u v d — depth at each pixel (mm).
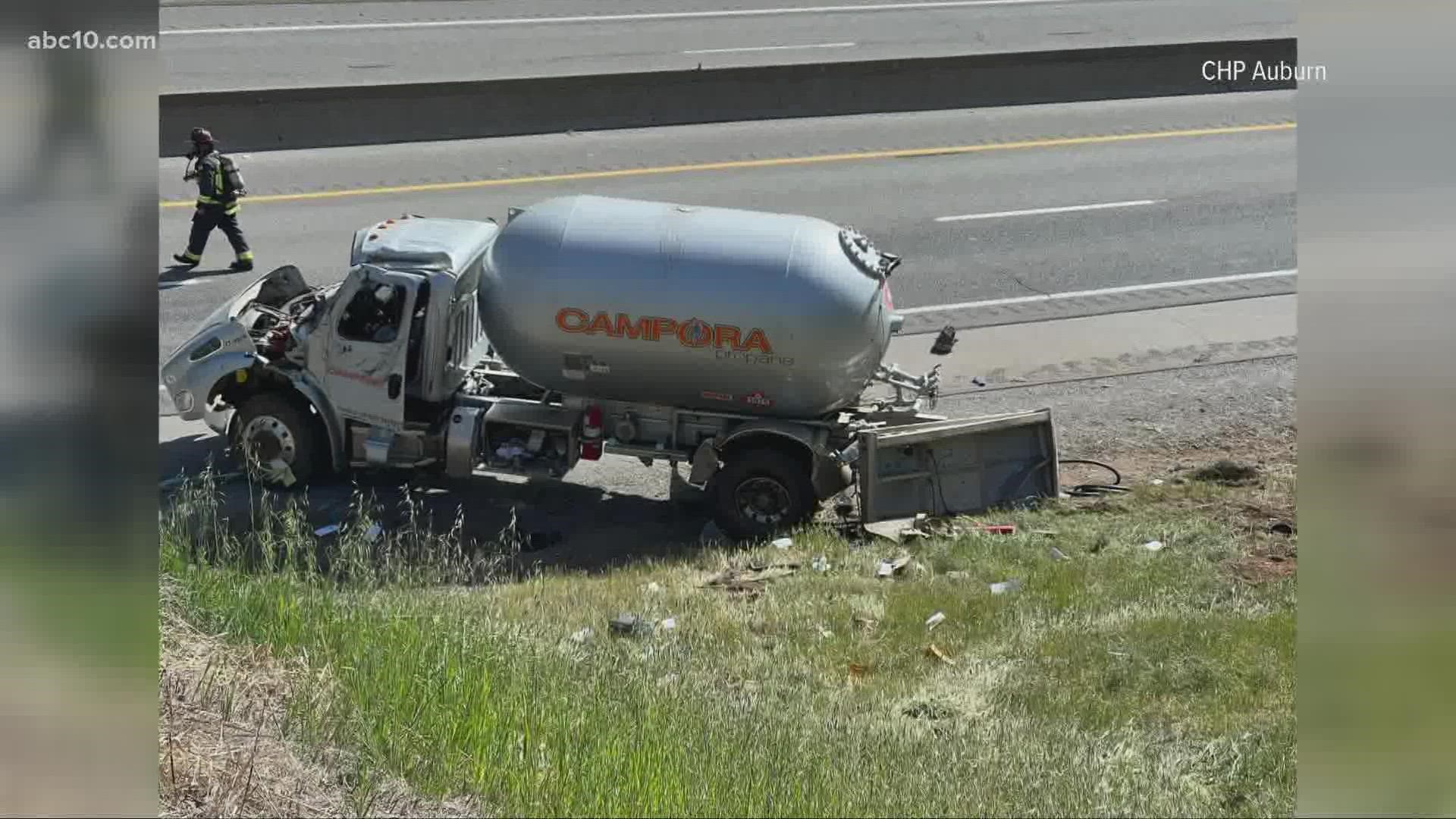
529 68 35250
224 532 14242
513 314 18172
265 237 26938
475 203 28938
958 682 13734
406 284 18266
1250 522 17906
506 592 15703
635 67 35562
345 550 14086
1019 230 28016
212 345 18797
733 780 10516
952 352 23203
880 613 15336
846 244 17953
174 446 19734
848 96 35062
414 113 32531
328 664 10938
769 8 41219
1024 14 41281
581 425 18969
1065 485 19578
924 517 18281
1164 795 10953
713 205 28938
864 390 19891
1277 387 22344
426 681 11031
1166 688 13445
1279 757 11492
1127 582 16047
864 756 11523
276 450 18859
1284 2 42750
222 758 9250
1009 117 35219
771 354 17688
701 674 13367
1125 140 33625
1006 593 15836
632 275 17797
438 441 18922
